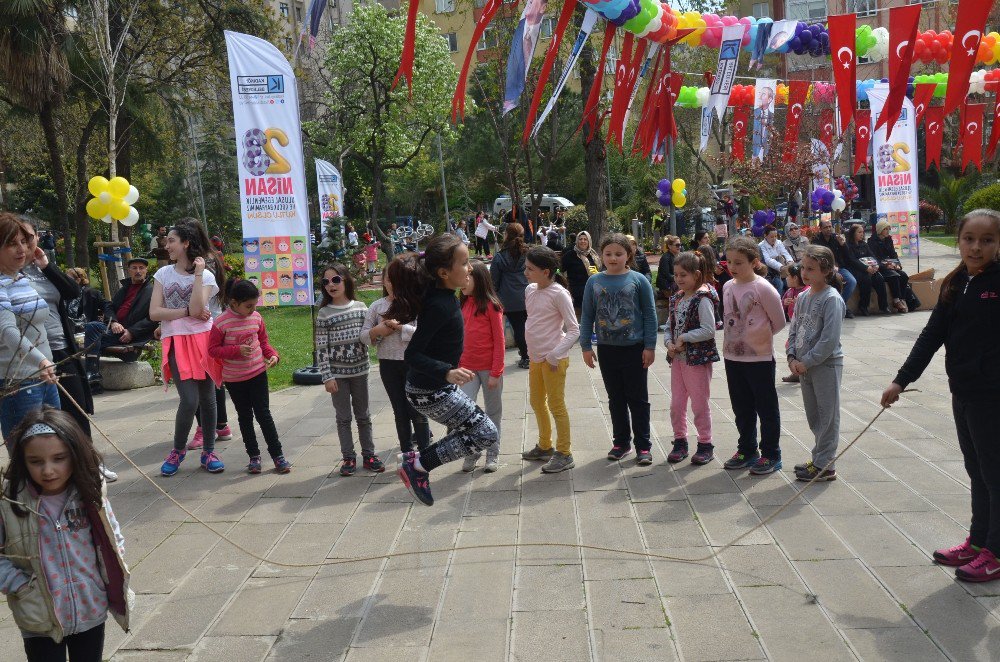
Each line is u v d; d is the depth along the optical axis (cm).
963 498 506
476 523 502
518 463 623
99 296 1001
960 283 391
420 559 452
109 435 768
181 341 614
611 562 436
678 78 943
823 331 521
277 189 882
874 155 1420
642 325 593
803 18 2516
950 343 394
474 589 411
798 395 816
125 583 288
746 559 431
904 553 430
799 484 544
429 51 2600
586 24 685
